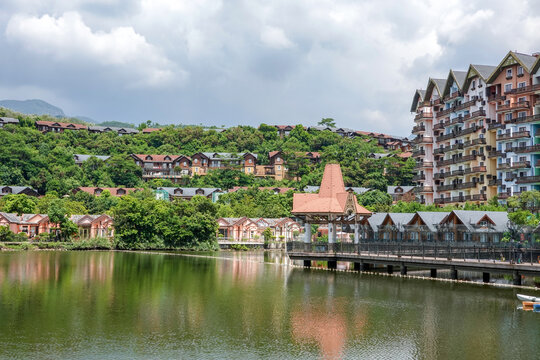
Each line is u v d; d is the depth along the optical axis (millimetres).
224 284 78125
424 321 54969
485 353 44781
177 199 167375
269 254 147250
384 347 46281
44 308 58688
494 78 135250
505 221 99188
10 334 48438
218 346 46031
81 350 44312
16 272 87688
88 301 63000
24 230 152625
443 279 81625
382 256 87438
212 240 163875
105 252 140250
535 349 45719
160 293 69312
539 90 122500
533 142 126250
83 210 183250
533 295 67750
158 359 42531
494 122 135375
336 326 52906
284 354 44250
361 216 100062
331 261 98688
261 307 61312
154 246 155500
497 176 136250
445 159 155375
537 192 109812
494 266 72562
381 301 65000
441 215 104000
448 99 152375
